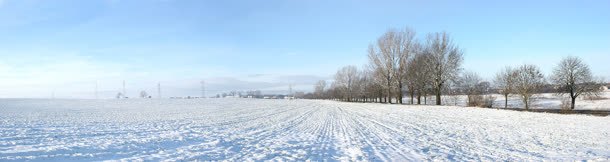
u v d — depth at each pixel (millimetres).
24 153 10266
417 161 10914
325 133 18781
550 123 23578
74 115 32281
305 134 18203
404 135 17875
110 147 11922
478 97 52594
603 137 16828
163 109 48719
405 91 63312
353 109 47031
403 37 55062
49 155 10086
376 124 24453
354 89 115938
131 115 33469
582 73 50875
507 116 28719
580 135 17609
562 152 12680
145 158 10219
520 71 49562
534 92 50344
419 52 53750
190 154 11141
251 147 13039
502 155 12055
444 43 49062
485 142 15359
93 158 9953
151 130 18672
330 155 11672
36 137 14094
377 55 57688
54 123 22156
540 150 13141
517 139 16359
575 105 54094
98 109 46969
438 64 49062
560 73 52375
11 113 34719
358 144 14273
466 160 11117
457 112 34594
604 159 11281
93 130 17812
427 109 40156
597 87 52531
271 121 27078
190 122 25188
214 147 12781
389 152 12492
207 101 90875
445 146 14094
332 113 38156
